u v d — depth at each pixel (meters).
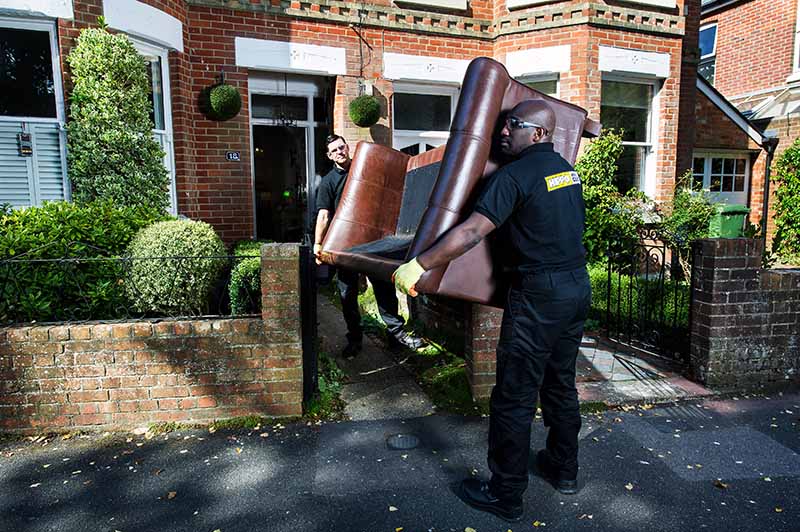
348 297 4.95
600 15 8.03
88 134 5.30
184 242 4.09
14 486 2.93
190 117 7.04
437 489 2.91
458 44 8.44
